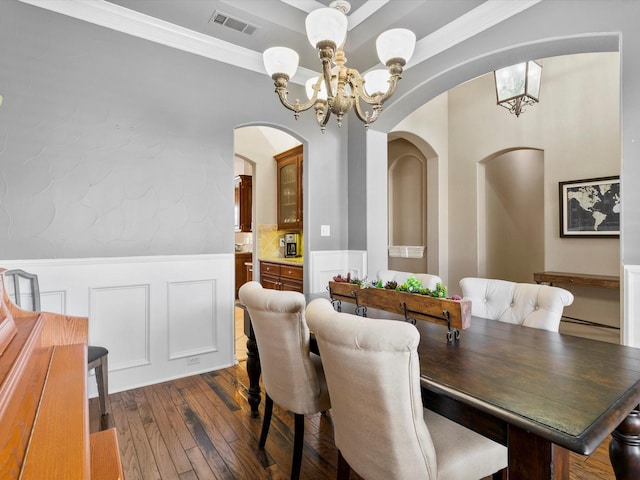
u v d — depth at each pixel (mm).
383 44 1822
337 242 3828
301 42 2949
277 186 5414
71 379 936
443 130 4969
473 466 1127
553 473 841
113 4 2451
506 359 1281
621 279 1993
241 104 3127
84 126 2443
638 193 1931
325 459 1793
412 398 996
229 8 2500
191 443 1915
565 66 3826
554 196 3922
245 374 2881
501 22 2475
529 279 4543
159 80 2727
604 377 1112
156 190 2715
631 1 1956
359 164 3762
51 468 557
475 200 4684
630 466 1084
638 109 1932
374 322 1013
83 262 2432
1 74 2188
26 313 1307
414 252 5398
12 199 2219
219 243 3006
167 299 2758
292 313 1512
